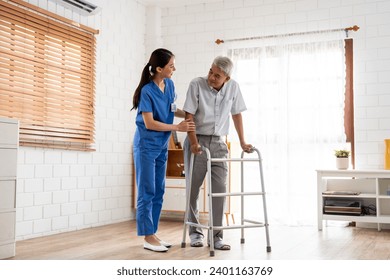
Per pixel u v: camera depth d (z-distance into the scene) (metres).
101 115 5.09
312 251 3.42
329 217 4.70
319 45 5.18
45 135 4.26
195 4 5.84
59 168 4.47
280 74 5.30
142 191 3.36
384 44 4.94
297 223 5.10
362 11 5.04
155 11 5.90
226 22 5.66
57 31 4.43
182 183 5.30
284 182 5.23
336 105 5.06
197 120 3.48
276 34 5.39
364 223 4.91
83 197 4.79
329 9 5.18
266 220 3.37
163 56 3.32
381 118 4.91
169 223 5.23
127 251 3.40
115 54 5.34
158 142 3.37
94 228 4.79
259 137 5.36
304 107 5.19
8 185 3.21
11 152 3.24
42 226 4.24
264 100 5.36
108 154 5.20
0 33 3.81
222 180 3.50
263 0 5.49
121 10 5.46
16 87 3.95
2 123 3.17
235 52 5.56
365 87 5.00
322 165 5.09
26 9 4.11
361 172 4.60
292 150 5.21
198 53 5.79
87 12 4.59
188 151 3.54
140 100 3.32
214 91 3.43
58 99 4.40
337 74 5.08
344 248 3.57
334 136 5.05
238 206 5.25
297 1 5.33
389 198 4.85
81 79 4.72
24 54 4.03
